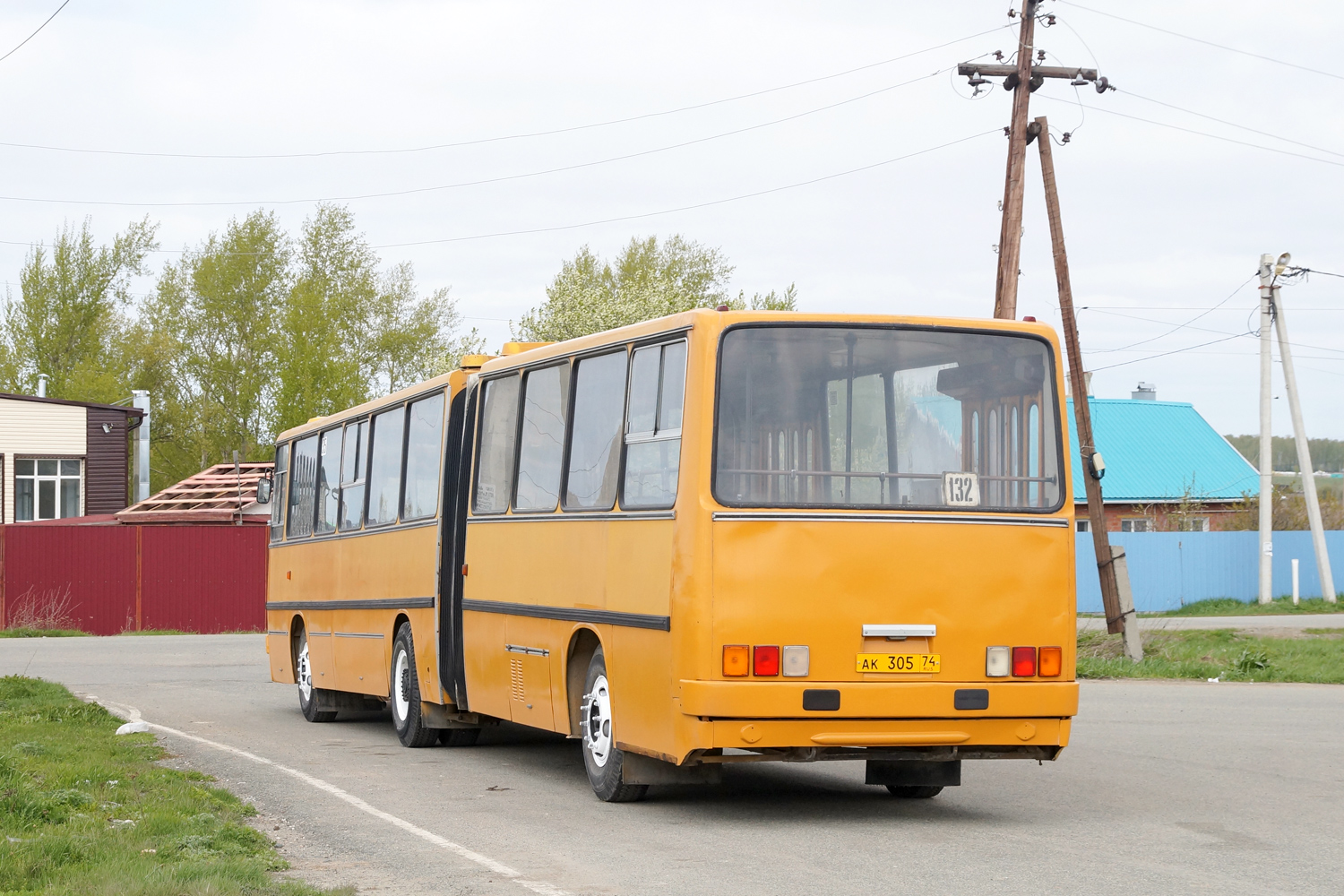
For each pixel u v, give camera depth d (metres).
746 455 9.48
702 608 9.27
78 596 39.34
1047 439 10.06
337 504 17.58
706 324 9.59
